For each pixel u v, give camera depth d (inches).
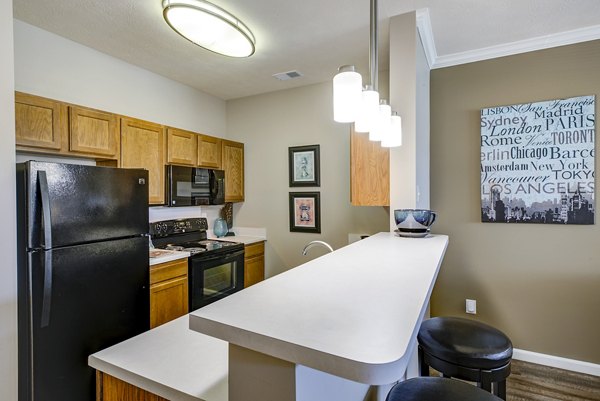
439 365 52.6
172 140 115.3
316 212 133.5
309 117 134.8
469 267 105.4
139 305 82.4
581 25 86.4
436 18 82.5
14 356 61.4
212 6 76.0
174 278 102.7
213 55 105.3
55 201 64.8
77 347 68.2
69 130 85.7
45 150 80.6
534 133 95.9
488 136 101.7
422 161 91.5
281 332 24.5
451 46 98.3
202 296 111.5
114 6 77.7
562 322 94.5
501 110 99.7
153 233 118.3
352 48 100.3
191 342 42.3
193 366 36.2
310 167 134.5
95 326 71.8
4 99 60.1
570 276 93.4
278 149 142.3
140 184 83.4
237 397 26.5
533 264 97.6
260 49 100.8
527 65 97.0
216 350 40.0
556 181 93.6
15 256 61.7
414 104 80.3
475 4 76.4
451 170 107.3
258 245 141.2
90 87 100.2
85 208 70.4
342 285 37.6
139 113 115.2
